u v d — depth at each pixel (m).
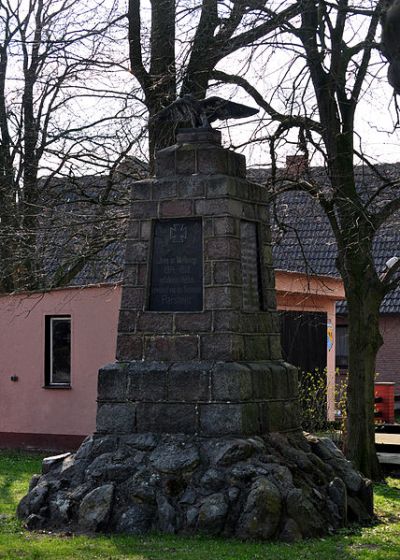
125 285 13.33
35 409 22.06
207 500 11.65
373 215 17.55
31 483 12.87
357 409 17.84
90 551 10.80
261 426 12.80
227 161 13.23
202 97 17.38
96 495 12.02
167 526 11.68
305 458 12.67
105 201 20.23
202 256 12.93
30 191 23.47
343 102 17.34
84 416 21.50
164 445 12.43
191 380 12.65
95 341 21.41
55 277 22.16
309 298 24.95
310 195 17.59
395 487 16.77
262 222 13.59
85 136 21.03
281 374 13.33
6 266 23.08
